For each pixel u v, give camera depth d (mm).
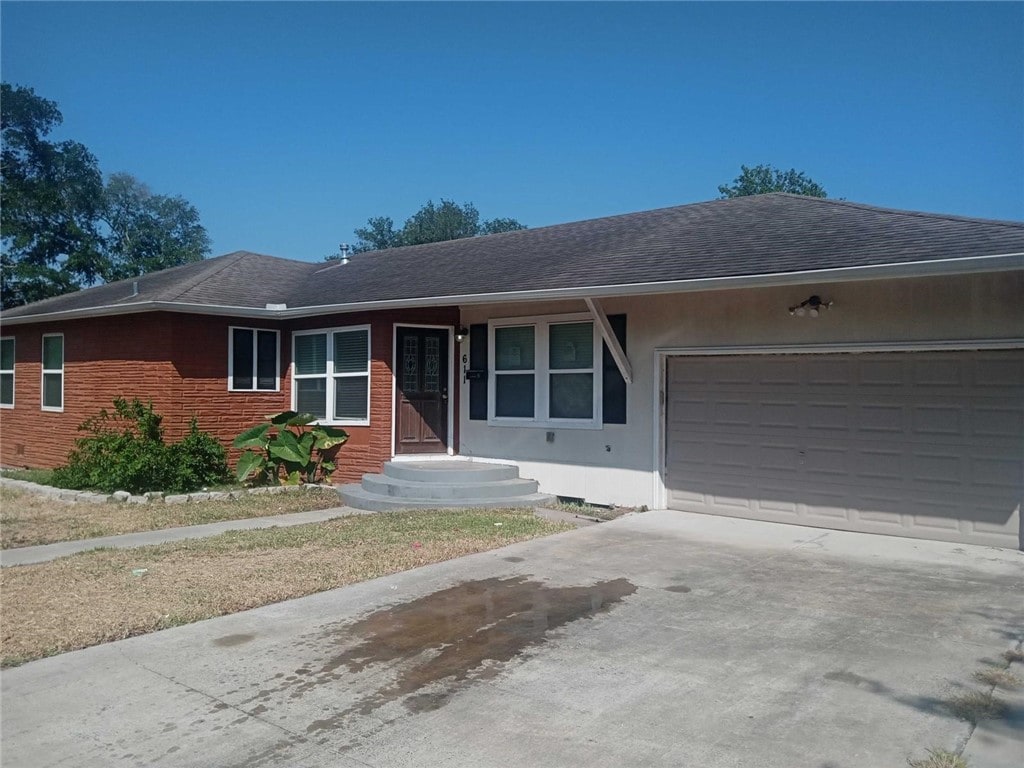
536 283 10945
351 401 14062
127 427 14188
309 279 17078
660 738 4289
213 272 16094
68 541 9672
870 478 9352
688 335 10750
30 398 17062
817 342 9625
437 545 8961
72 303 17141
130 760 4184
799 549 8617
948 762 3955
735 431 10438
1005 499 8469
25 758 4227
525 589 7160
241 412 14602
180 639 5977
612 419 11578
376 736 4391
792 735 4297
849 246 8875
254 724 4566
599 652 5570
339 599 6938
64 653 5738
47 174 38344
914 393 9039
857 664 5277
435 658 5512
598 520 10531
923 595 6836
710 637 5840
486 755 4152
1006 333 8336
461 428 13539
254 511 11703
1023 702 4676
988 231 8320
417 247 18344
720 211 13102
